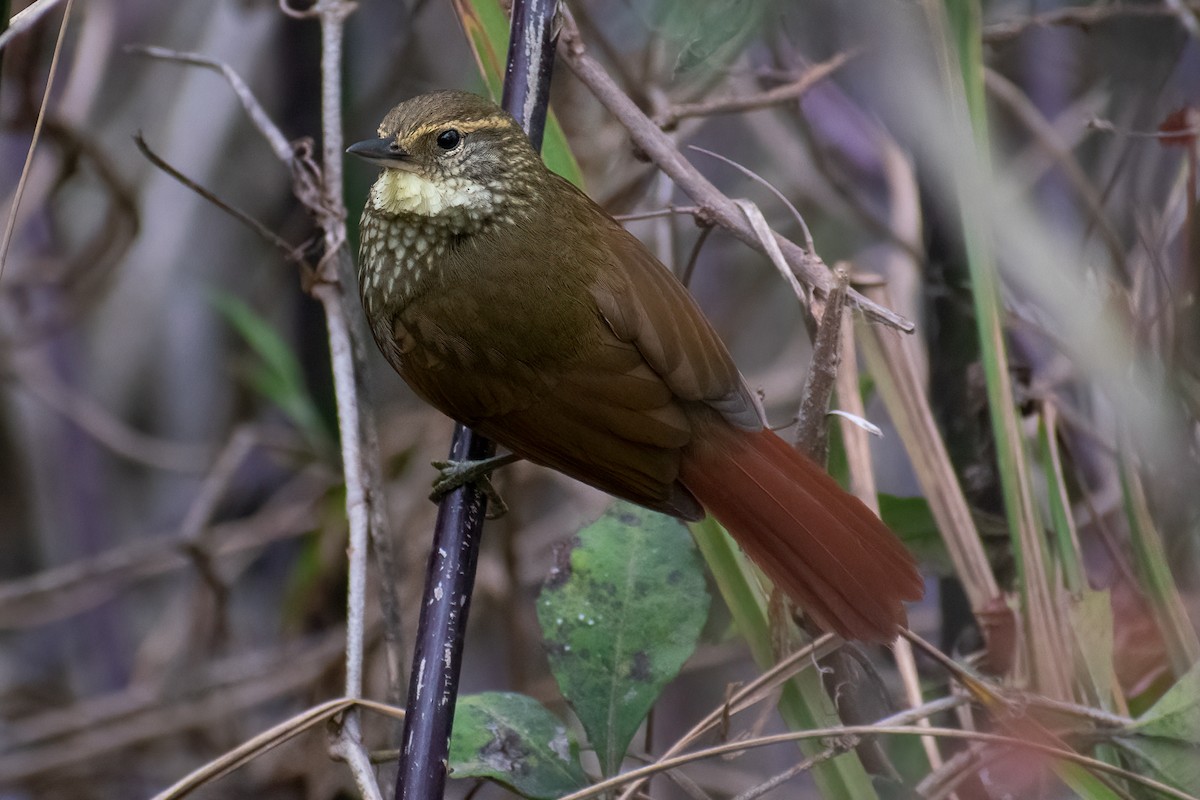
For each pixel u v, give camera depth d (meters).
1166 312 7.09
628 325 6.85
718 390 6.86
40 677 12.77
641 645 6.96
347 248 8.27
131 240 10.66
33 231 11.53
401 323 7.10
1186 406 6.93
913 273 9.31
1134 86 8.50
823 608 6.48
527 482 11.03
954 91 6.59
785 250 7.24
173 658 11.39
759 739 6.32
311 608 10.80
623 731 6.84
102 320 12.43
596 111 10.23
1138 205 7.84
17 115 9.79
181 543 10.88
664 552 7.14
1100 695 7.07
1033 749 6.31
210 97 11.76
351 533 7.28
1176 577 7.16
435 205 6.98
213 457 11.98
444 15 11.50
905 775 7.91
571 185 7.30
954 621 8.55
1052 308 6.52
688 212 7.48
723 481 6.75
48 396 11.55
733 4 7.77
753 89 10.57
